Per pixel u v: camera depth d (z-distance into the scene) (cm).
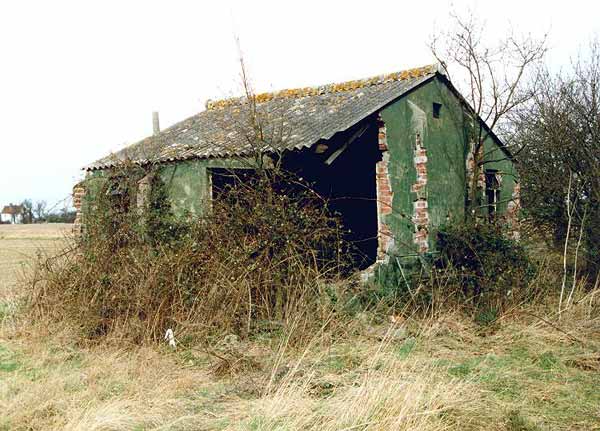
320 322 796
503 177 1400
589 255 1198
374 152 1158
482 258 1020
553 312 926
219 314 802
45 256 972
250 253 841
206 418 550
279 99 1396
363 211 1373
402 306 964
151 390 624
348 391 571
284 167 1038
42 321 856
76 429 504
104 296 827
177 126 1505
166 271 827
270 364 693
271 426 508
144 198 1170
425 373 653
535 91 1406
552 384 660
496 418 559
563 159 1271
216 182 1183
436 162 1196
